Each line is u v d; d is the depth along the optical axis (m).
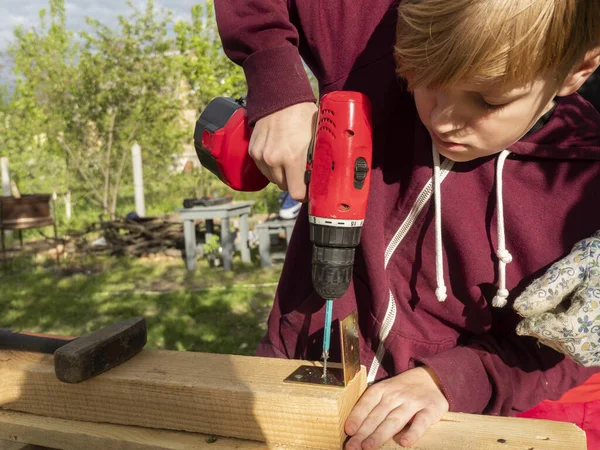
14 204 7.70
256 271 7.41
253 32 1.28
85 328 5.53
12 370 1.29
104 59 10.79
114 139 11.28
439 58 0.90
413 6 0.94
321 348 1.49
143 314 5.84
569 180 1.24
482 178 1.28
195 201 7.63
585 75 0.99
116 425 1.23
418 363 1.44
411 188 1.33
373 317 1.41
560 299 1.17
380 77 1.29
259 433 1.13
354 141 1.12
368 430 1.12
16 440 1.26
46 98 11.17
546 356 1.36
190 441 1.14
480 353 1.33
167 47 10.87
